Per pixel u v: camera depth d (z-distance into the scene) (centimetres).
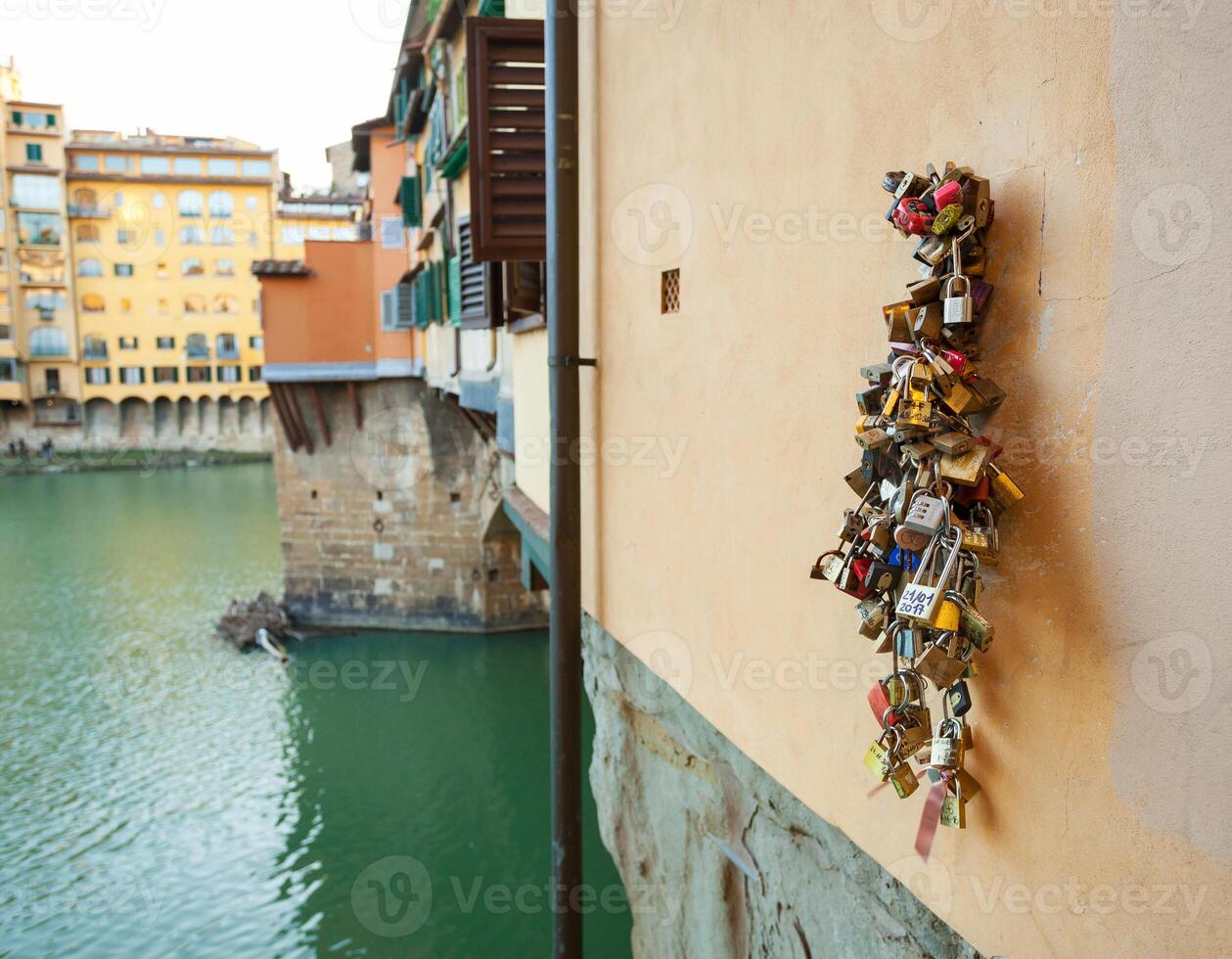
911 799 248
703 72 370
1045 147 186
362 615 2370
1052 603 191
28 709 1975
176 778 1684
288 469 2361
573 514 517
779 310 312
